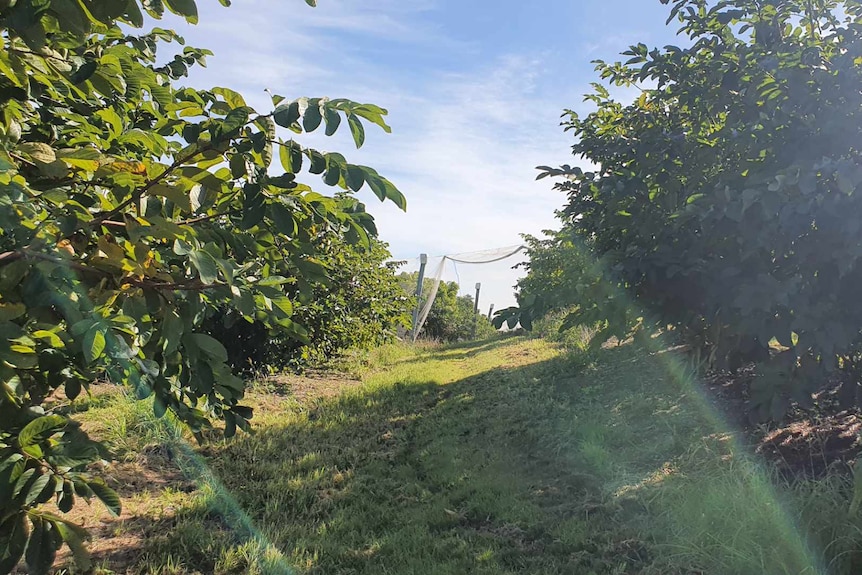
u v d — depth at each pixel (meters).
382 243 9.62
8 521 1.61
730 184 3.14
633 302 3.12
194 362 1.96
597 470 4.49
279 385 8.91
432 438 6.03
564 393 6.88
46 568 1.65
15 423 1.62
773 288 2.47
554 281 4.03
